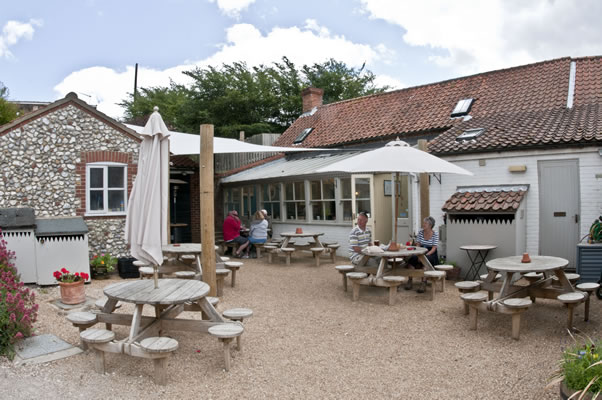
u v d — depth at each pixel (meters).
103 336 5.23
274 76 30.83
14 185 11.10
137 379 5.16
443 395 4.82
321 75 32.38
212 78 26.73
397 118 17.17
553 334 6.66
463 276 10.77
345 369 5.53
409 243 10.46
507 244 10.27
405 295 9.28
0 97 17.16
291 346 6.32
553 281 8.05
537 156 10.91
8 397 4.68
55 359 5.68
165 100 32.44
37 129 11.36
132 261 11.47
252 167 19.83
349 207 14.55
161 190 5.95
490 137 11.94
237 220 15.23
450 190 12.21
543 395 4.71
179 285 6.12
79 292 8.55
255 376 5.30
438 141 12.80
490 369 5.45
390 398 4.78
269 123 28.58
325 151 18.36
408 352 6.08
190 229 19.48
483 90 16.23
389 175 14.62
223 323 5.80
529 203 11.02
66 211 11.61
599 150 10.09
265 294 9.48
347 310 8.18
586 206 10.36
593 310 7.88
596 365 3.87
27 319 6.19
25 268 10.18
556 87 14.47
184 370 5.44
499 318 7.54
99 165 12.03
